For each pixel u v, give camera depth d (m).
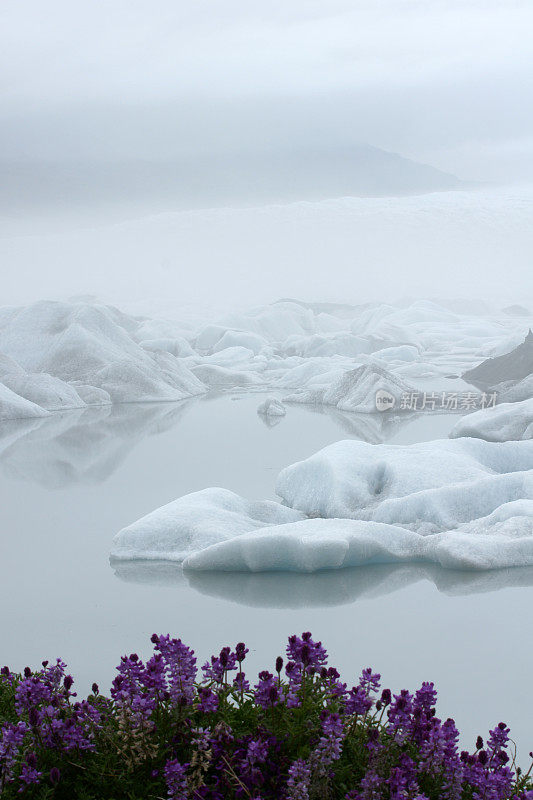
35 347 16.83
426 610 4.62
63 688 2.64
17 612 4.68
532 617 4.46
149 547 5.75
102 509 7.10
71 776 2.36
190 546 5.70
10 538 6.26
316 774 2.22
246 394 16.03
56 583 5.19
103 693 3.56
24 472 8.74
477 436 10.34
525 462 7.43
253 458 9.31
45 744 2.40
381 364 18.52
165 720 2.46
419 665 3.85
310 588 5.03
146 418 12.76
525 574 5.23
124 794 2.31
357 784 2.28
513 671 3.76
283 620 4.49
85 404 14.40
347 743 2.39
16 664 3.93
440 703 3.45
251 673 3.76
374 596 4.87
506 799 2.24
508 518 5.89
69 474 8.60
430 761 2.28
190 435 11.05
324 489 6.78
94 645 4.17
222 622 4.47
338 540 5.29
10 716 2.59
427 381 16.98
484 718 3.30
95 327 17.08
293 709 2.46
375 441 10.38
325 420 12.36
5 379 14.22
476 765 2.27
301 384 16.61
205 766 2.25
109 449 10.06
